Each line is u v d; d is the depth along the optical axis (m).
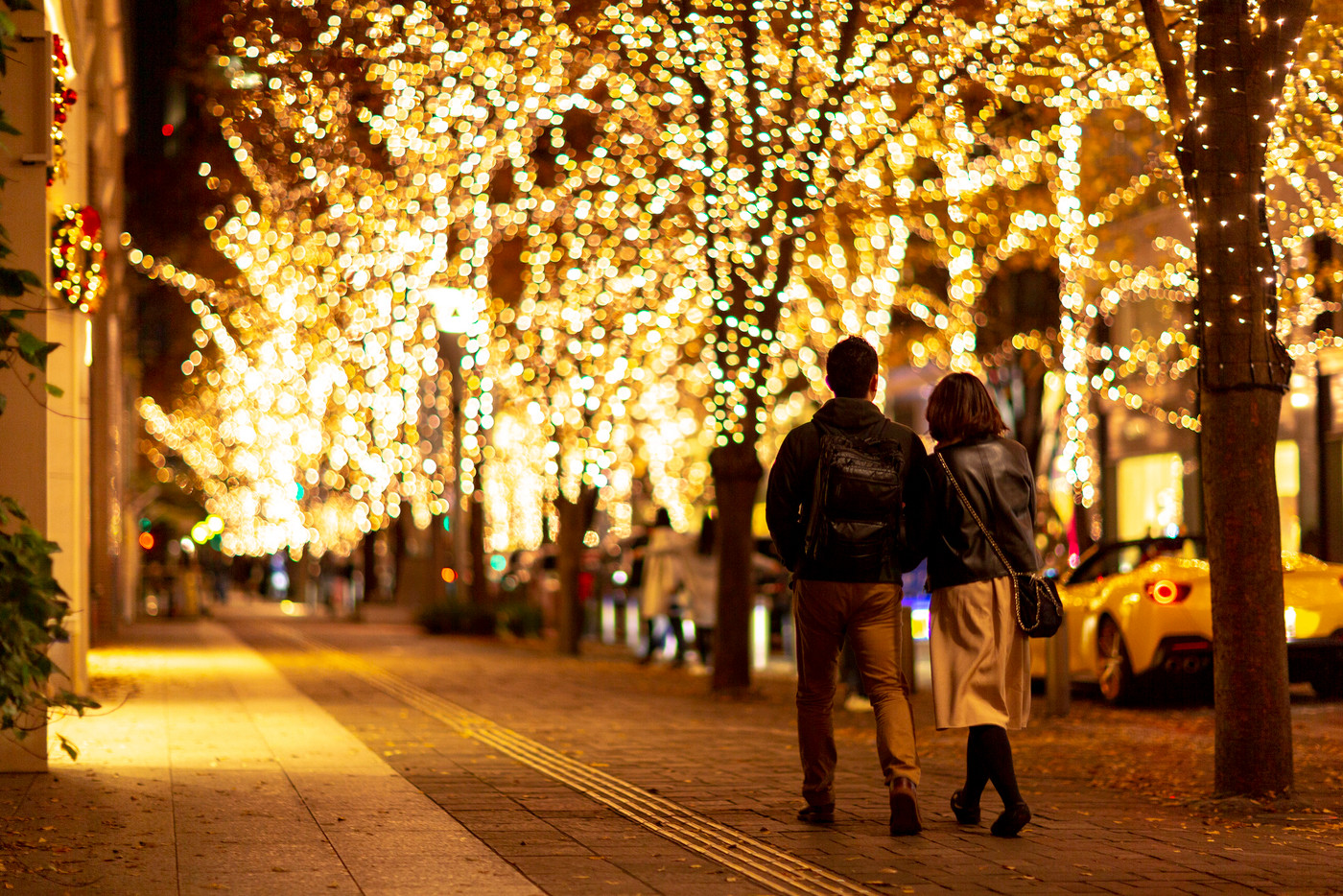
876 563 6.91
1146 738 11.39
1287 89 11.38
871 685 6.98
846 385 7.08
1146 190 17.31
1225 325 7.97
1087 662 14.84
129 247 25.00
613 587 31.11
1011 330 23.73
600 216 17.67
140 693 14.59
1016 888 5.77
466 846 6.62
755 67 14.30
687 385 26.56
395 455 29.48
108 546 26.69
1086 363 22.77
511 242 21.03
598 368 21.36
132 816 7.34
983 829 7.07
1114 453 27.22
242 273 23.95
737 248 15.05
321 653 22.12
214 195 23.11
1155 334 25.45
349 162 17.14
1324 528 21.16
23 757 8.77
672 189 16.50
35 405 8.69
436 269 18.88
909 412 35.84
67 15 12.20
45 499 8.68
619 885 5.81
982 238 19.36
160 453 50.62
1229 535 7.93
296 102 15.53
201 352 33.56
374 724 11.84
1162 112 12.48
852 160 14.72
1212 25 8.09
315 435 34.19
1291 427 21.89
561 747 10.44
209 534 49.19
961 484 6.91
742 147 15.08
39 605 6.43
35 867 6.09
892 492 6.90
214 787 8.34
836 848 6.59
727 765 9.53
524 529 33.97
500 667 19.48
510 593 35.56
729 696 15.13
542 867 6.17
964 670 6.89
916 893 5.70
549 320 20.56
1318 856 6.45
